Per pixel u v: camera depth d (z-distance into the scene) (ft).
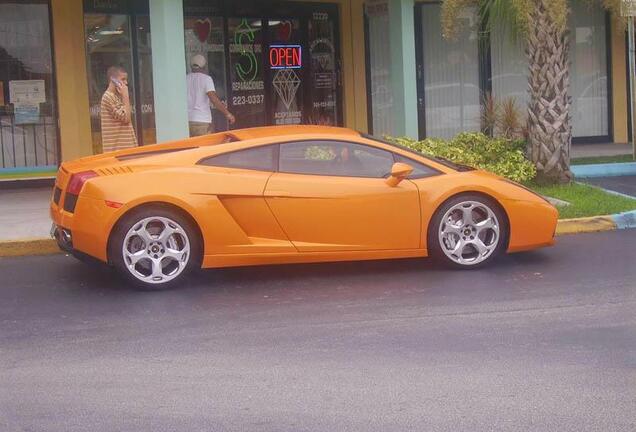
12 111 44.47
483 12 48.32
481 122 53.11
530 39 40.75
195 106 44.14
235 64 51.13
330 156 27.09
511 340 20.85
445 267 28.12
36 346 20.93
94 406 17.20
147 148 28.19
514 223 27.73
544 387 17.90
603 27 57.77
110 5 46.03
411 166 27.55
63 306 24.41
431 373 18.75
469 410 16.79
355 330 21.83
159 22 37.68
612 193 39.78
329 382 18.31
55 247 31.50
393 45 44.93
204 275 27.76
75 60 45.16
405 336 21.27
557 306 23.66
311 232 26.48
